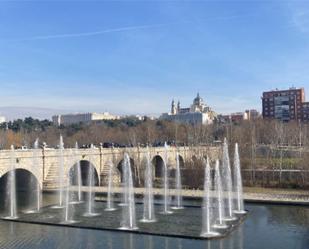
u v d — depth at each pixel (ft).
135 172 407.23
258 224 224.12
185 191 337.31
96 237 193.36
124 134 654.12
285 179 375.45
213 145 498.28
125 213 249.55
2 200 299.38
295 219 236.63
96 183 375.86
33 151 308.60
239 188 311.68
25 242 184.96
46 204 281.54
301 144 556.51
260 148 519.19
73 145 626.23
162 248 175.73
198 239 189.88
